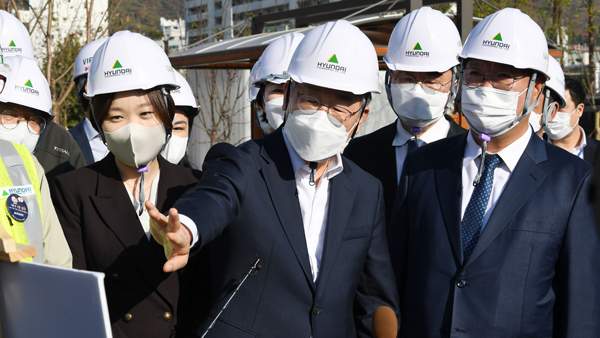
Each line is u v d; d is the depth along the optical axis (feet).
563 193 7.17
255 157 6.86
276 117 11.22
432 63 10.77
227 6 41.11
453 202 7.61
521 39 7.51
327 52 6.66
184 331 7.29
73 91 38.50
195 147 31.17
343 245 6.88
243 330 6.35
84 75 10.96
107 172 7.50
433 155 8.23
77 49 34.83
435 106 10.79
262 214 6.52
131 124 7.07
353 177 7.24
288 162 6.92
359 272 7.05
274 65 11.28
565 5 45.85
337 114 6.72
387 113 21.89
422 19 11.06
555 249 7.07
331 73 6.58
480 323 6.99
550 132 13.74
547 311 7.02
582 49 50.44
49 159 11.31
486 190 7.52
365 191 7.25
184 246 5.00
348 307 6.93
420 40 10.87
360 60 6.74
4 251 4.91
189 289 7.45
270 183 6.70
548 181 7.27
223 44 21.03
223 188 6.21
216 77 29.27
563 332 6.90
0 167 6.90
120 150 7.20
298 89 6.78
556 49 19.51
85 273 4.50
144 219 7.47
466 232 7.47
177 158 10.98
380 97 21.75
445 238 7.51
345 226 6.88
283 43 11.54
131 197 7.58
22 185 7.00
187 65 20.24
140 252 7.14
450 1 16.33
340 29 6.83
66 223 7.27
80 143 13.05
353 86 6.63
